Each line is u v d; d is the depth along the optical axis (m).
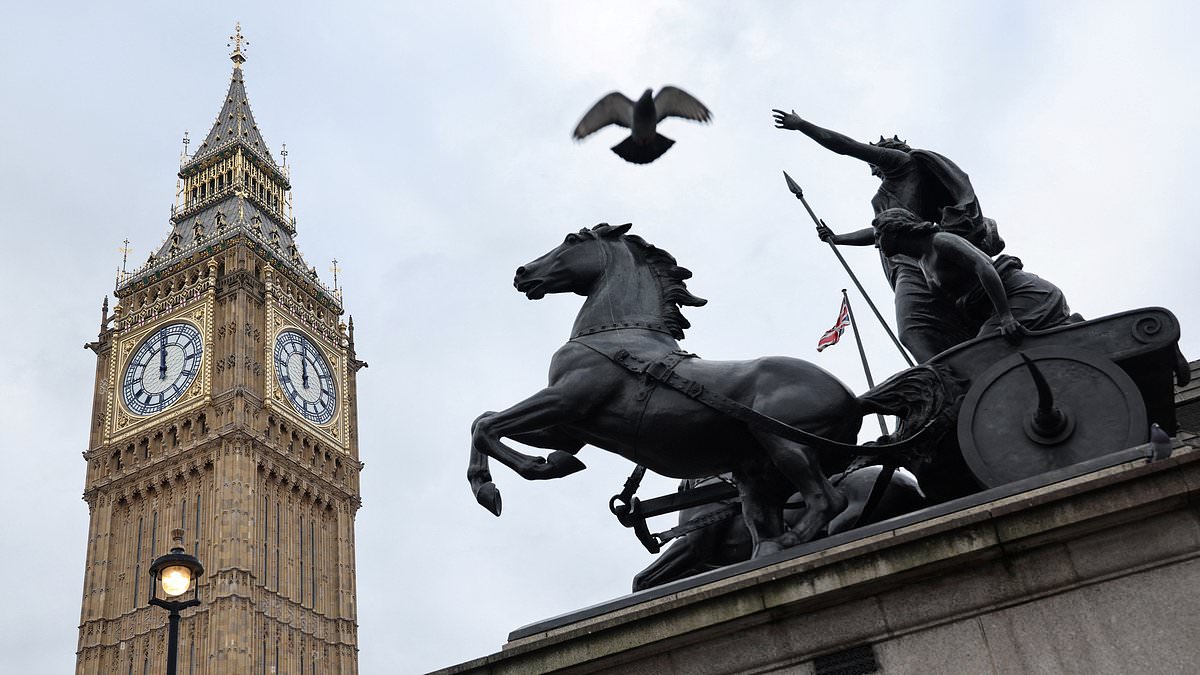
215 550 78.88
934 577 7.20
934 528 7.19
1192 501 6.87
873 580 7.21
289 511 85.44
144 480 84.06
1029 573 7.05
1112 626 6.81
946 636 7.07
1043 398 8.47
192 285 91.19
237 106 107.94
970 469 8.78
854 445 8.95
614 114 9.48
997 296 9.28
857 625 7.24
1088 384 8.66
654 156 9.47
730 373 9.43
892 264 11.56
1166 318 8.74
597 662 7.64
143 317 91.56
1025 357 8.48
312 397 91.38
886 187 11.71
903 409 9.21
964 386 9.10
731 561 11.02
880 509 10.47
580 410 9.63
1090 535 7.02
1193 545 6.82
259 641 78.38
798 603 7.31
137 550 82.94
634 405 9.48
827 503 8.78
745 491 9.41
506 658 7.89
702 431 9.30
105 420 88.31
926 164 11.44
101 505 85.19
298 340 91.69
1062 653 6.84
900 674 7.06
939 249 9.95
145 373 88.69
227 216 96.31
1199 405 12.38
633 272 10.50
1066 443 8.52
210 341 86.81
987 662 6.94
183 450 83.50
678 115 9.49
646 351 9.74
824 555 7.49
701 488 10.78
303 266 98.19
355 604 89.12
